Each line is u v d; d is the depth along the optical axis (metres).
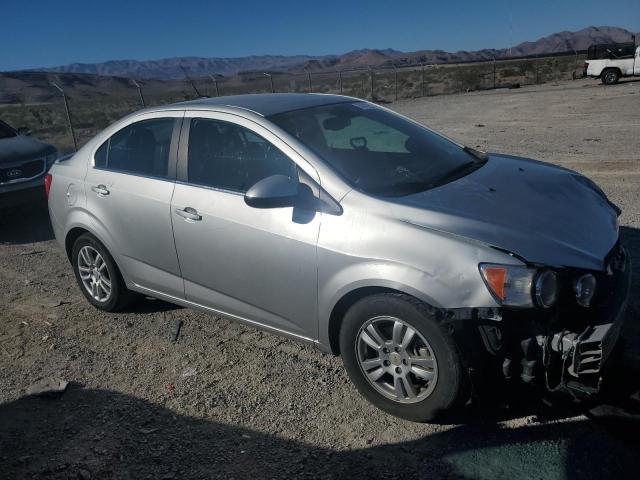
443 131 15.34
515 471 2.78
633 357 3.55
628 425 3.01
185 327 4.64
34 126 27.44
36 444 3.27
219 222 3.77
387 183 3.47
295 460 3.00
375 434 3.16
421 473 2.83
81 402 3.68
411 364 3.12
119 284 4.79
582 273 2.84
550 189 3.58
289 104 4.10
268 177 3.39
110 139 4.70
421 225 3.05
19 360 4.31
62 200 4.96
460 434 3.09
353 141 3.86
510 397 3.11
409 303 3.00
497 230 2.98
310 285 3.40
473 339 2.93
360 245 3.15
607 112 17.02
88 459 3.11
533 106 21.16
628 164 9.21
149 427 3.37
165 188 4.13
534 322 2.83
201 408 3.52
